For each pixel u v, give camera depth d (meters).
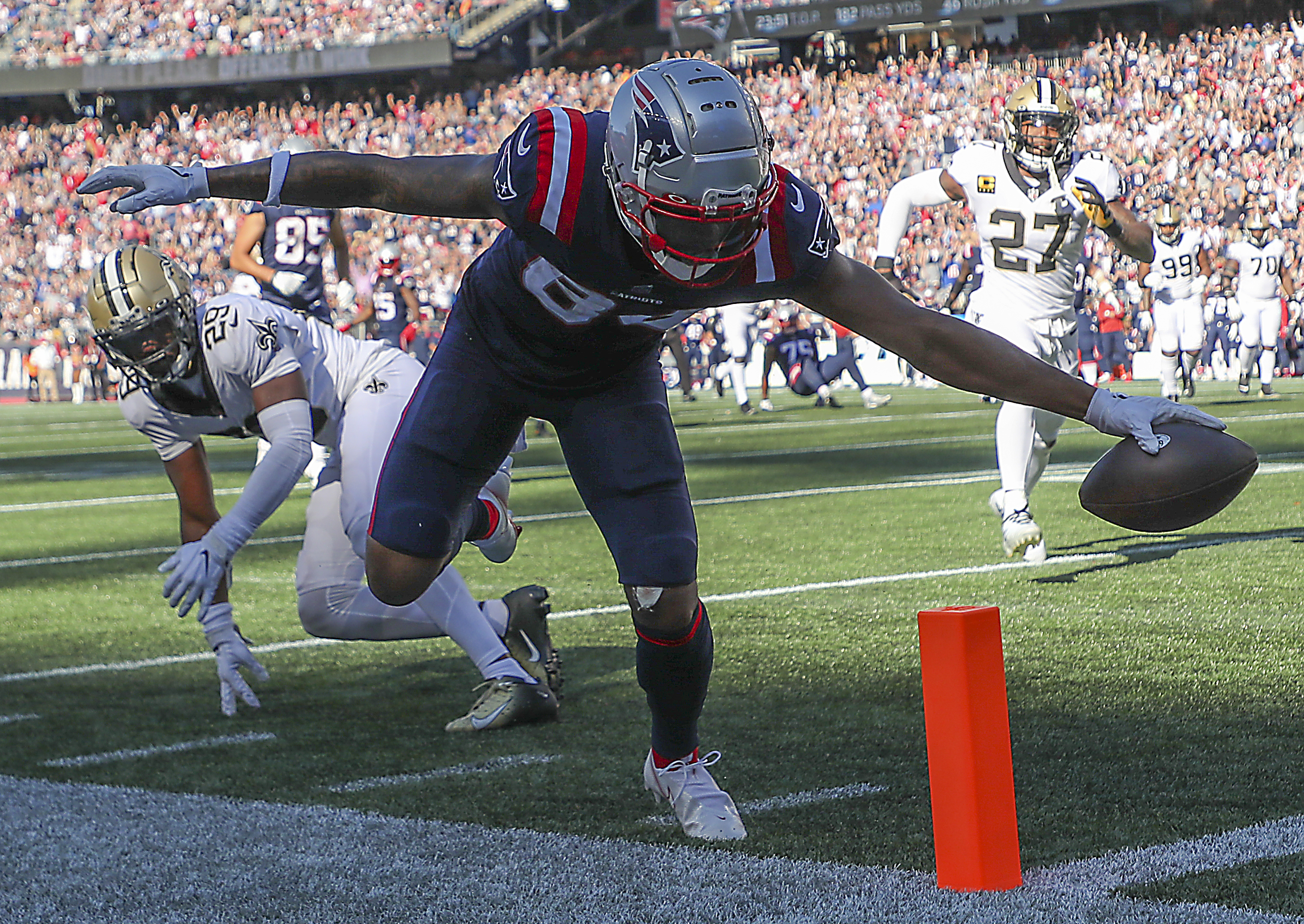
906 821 4.16
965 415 22.36
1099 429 3.82
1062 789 4.38
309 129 48.22
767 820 4.25
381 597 4.52
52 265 45.81
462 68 47.72
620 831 4.24
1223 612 6.96
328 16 48.59
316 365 5.79
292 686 6.56
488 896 3.72
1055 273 8.60
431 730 5.63
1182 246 23.56
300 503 14.46
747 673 6.23
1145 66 38.56
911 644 6.63
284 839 4.29
